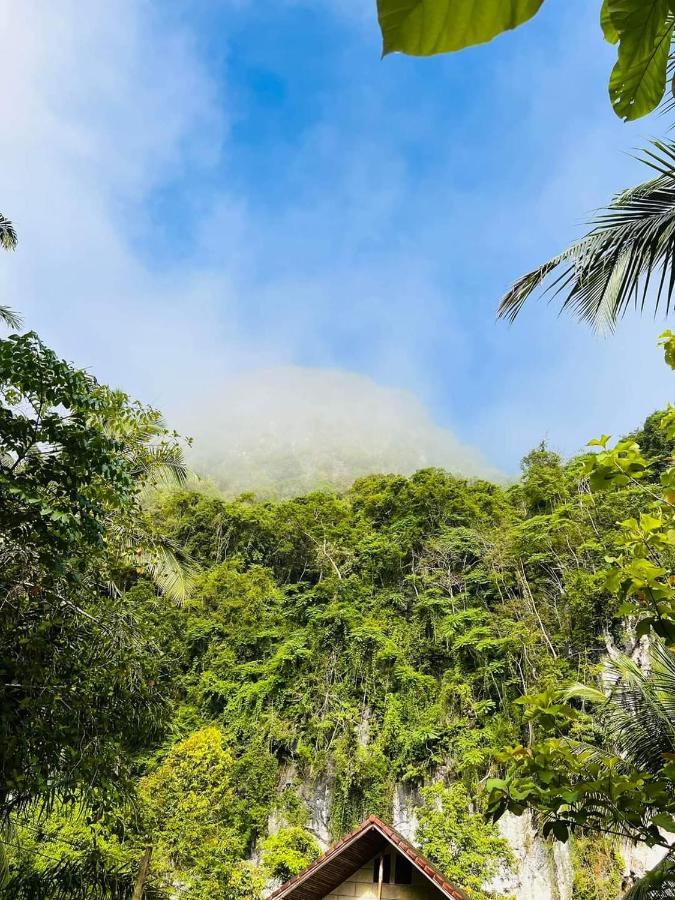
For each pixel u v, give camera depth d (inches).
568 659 884.0
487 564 1112.8
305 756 920.9
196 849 581.3
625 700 280.8
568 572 959.6
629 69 19.2
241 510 1445.6
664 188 182.4
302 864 776.9
